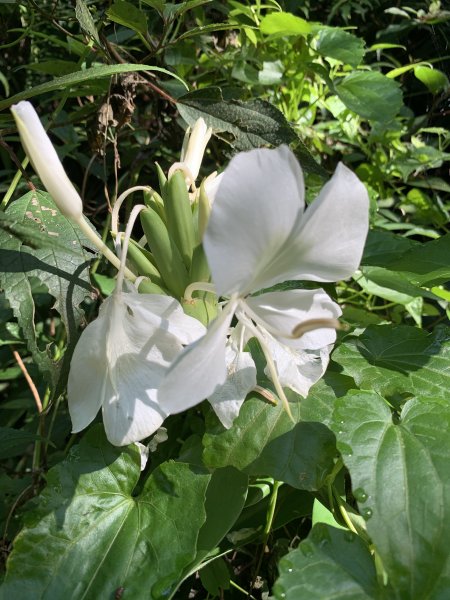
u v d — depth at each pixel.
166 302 0.22
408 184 0.59
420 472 0.21
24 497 0.30
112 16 0.32
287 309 0.22
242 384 0.24
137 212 0.23
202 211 0.24
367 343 0.30
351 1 0.63
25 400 0.42
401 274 0.37
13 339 0.36
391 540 0.20
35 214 0.27
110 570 0.22
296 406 0.26
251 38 0.44
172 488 0.24
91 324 0.22
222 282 0.19
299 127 0.48
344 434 0.22
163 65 0.42
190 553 0.23
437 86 0.56
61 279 0.26
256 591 0.33
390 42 0.67
